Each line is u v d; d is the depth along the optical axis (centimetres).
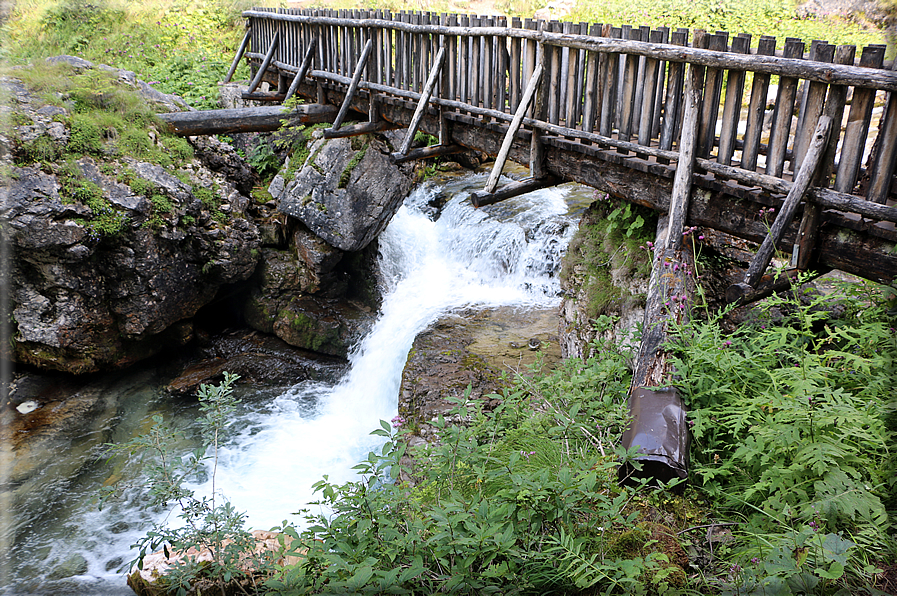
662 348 384
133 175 757
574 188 1191
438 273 1064
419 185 1205
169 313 838
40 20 923
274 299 952
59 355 777
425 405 638
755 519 277
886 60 344
